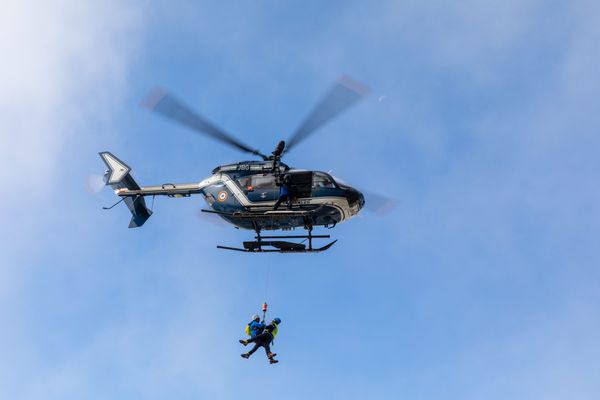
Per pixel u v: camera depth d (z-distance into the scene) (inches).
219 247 2878.9
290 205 2736.2
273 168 2787.9
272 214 2751.0
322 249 2815.0
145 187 3206.2
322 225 2842.0
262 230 2930.6
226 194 2844.5
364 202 2869.1
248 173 2842.0
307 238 2866.6
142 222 3336.6
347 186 2795.3
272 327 2913.4
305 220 2800.2
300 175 2723.9
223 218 2923.2
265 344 2878.9
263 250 2881.4
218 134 2787.9
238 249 2888.8
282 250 2869.1
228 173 2888.8
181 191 3110.2
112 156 3353.8
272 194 2763.3
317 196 2723.9
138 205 3356.3
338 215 2770.7
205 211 2859.3
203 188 2950.3
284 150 2763.3
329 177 2768.2
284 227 2883.9
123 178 3280.0
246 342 2896.2
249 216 2783.0
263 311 2930.6
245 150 2844.5
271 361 2851.9
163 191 3152.1
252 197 2783.0
